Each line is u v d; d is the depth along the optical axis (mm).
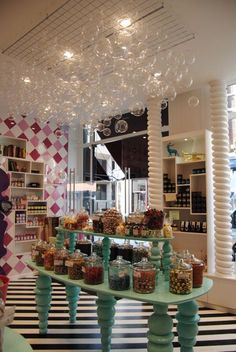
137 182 6750
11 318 1308
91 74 4207
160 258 2861
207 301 4457
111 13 2963
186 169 5266
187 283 2297
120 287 2408
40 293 3551
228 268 4406
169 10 2961
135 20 3055
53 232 6426
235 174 5039
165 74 4008
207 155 4738
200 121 5156
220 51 3844
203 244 4906
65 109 5406
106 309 2996
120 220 3264
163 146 5453
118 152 7266
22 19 3158
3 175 3279
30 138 7020
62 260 3096
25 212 6676
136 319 3982
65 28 3260
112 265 2516
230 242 4484
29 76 4488
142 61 3734
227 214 4508
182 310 2518
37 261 3582
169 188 5250
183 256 2682
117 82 4328
